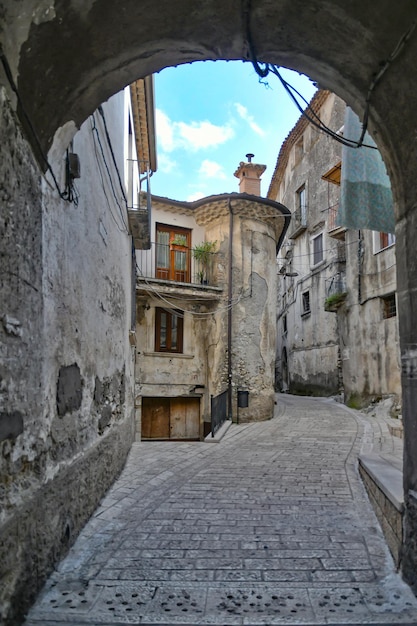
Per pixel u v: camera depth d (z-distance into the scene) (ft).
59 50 8.23
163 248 43.52
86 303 13.74
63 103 9.40
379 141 10.41
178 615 8.08
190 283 41.37
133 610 8.25
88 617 7.95
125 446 22.16
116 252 20.56
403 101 8.98
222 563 10.40
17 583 7.63
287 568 10.13
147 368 40.73
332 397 61.05
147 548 11.28
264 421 39.86
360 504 14.92
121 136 23.66
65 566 10.14
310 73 10.80
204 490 16.85
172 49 10.06
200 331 43.42
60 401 10.64
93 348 14.67
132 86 30.01
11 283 7.65
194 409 43.27
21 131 8.09
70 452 11.39
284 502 15.24
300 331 74.54
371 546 11.39
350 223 15.46
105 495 15.97
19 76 7.61
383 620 7.87
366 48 9.03
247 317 42.11
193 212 44.65
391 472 14.42
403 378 9.95
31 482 8.48
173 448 26.55
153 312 41.68
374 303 44.91
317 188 68.64
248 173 54.44
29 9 7.05
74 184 12.29
